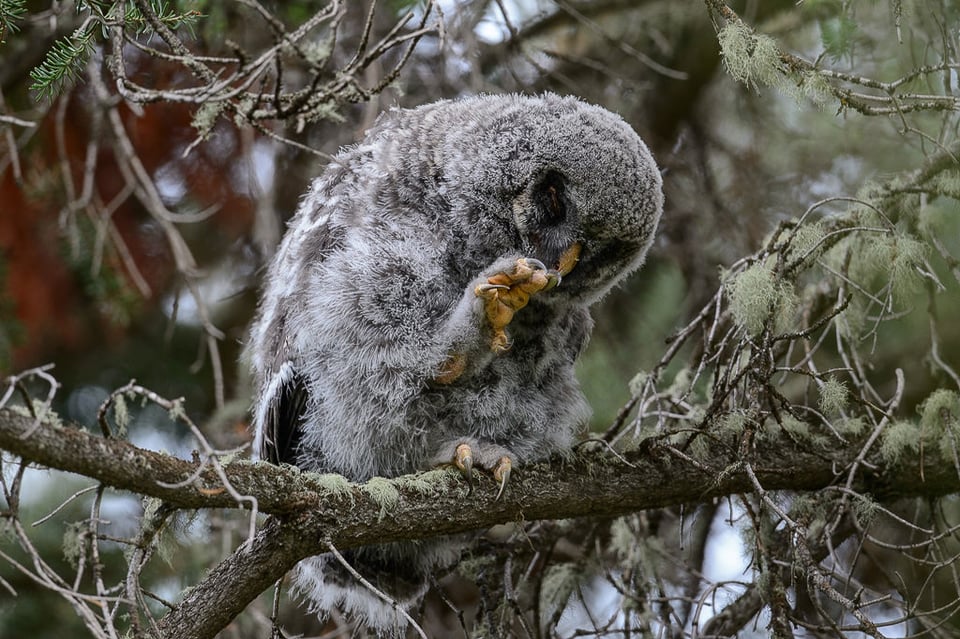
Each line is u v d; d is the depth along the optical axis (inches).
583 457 334.0
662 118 514.9
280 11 441.7
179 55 284.2
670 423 365.4
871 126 467.2
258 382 377.1
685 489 335.6
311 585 378.9
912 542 365.4
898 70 398.6
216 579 278.8
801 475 343.6
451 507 309.1
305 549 282.2
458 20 461.7
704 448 334.0
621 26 511.5
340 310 332.2
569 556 403.2
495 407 345.1
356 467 350.0
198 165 483.2
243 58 269.4
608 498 330.6
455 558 377.7
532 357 357.4
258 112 282.7
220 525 418.6
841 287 359.9
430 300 335.9
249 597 280.4
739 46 323.6
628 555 378.6
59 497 443.8
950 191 346.0
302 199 426.6
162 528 267.6
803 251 339.6
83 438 242.4
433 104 379.2
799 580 342.6
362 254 333.7
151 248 492.7
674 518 408.5
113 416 495.2
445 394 343.3
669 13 497.7
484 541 380.5
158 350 510.0
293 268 358.3
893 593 387.9
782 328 341.7
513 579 383.9
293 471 281.7
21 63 447.5
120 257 484.4
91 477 245.3
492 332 323.0
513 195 353.7
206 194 485.4
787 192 501.0
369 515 291.4
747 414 315.9
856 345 366.3
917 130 346.9
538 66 458.0
